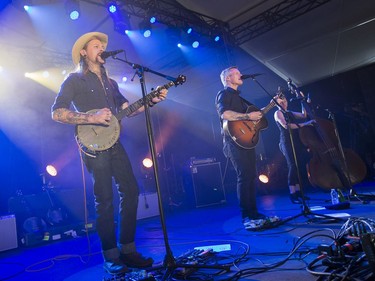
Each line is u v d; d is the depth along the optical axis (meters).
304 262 2.20
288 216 4.08
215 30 7.34
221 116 3.77
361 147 9.64
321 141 4.30
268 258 2.42
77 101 2.55
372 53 9.09
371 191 5.35
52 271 2.99
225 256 2.61
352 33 7.77
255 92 10.89
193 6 6.60
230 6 6.68
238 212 5.31
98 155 2.46
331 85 10.38
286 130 5.09
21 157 7.32
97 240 4.62
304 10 6.82
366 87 9.84
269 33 7.46
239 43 7.70
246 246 2.86
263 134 11.41
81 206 5.88
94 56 2.61
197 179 7.05
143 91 2.46
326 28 7.45
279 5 6.73
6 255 4.45
